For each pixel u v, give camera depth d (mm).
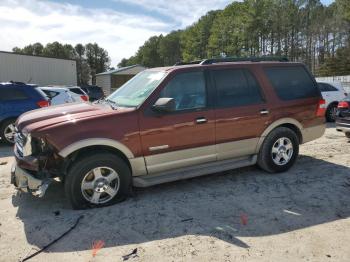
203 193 5383
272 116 6016
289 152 6309
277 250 3736
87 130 4668
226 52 75000
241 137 5777
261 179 5977
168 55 121188
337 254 3643
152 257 3643
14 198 5324
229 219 4477
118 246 3867
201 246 3838
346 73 58781
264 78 6055
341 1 59562
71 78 31609
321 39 66062
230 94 5707
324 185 5645
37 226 4367
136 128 4918
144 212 4707
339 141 8977
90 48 107062
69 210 4816
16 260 3643
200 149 5438
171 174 5359
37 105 9672
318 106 6574
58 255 3717
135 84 5719
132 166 5000
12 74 26594
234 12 76375
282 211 4691
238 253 3691
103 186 4848
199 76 5496
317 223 4336
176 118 5188
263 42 70312
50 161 4762
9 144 9641
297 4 67438
